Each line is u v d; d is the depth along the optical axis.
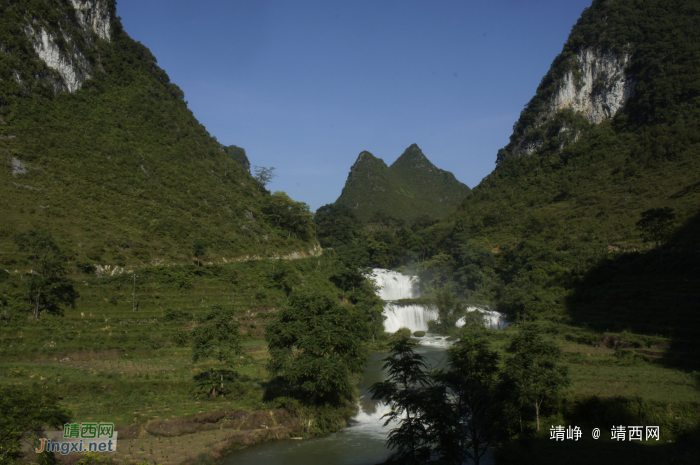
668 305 59.34
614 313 64.88
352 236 127.69
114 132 90.00
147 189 83.56
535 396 31.06
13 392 22.44
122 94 99.75
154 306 57.56
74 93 90.25
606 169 117.94
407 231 127.19
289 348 38.22
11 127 74.00
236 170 112.69
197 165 100.69
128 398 36.19
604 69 141.38
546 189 127.56
